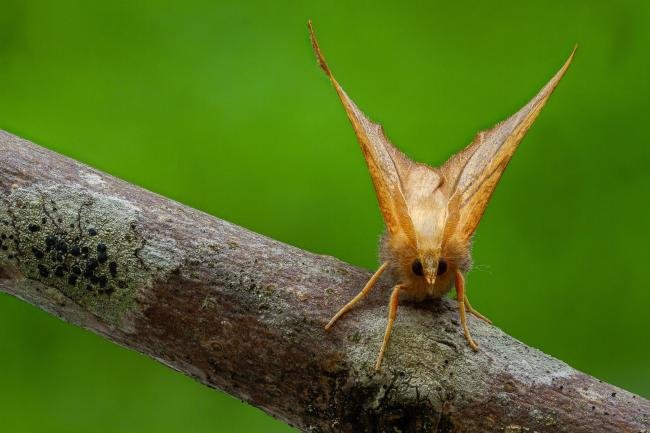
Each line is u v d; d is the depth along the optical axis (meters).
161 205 0.31
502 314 0.35
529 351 0.31
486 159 0.31
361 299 0.31
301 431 0.31
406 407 0.30
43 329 0.35
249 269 0.31
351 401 0.31
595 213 0.35
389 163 0.31
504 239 0.35
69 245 0.31
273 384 0.31
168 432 0.35
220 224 0.31
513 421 0.30
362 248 0.35
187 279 0.31
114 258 0.31
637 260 0.35
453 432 0.30
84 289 0.31
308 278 0.31
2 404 0.35
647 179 0.35
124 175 0.35
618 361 0.35
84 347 0.35
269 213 0.35
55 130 0.35
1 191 0.31
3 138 0.31
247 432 0.35
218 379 0.31
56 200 0.31
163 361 0.31
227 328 0.31
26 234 0.31
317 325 0.31
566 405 0.30
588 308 0.35
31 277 0.31
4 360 0.35
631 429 0.30
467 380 0.30
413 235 0.31
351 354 0.31
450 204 0.31
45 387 0.35
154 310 0.31
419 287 0.31
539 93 0.31
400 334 0.31
